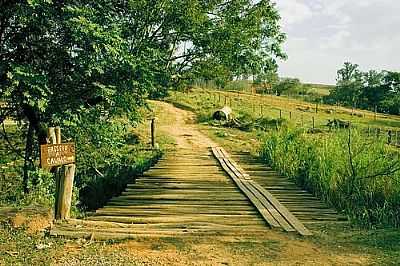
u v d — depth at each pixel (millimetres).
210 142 24016
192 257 6207
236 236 7316
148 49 14391
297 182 12367
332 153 11398
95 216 8633
